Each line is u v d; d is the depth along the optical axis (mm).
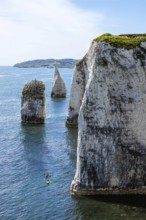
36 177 45656
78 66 73188
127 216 34156
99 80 37594
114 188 38562
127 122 37812
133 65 37094
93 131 38312
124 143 38094
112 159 38188
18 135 68062
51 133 69750
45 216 35094
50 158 53688
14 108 100062
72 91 74625
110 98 37594
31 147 59969
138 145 38219
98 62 37562
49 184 43094
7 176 46188
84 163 38812
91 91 38031
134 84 37281
